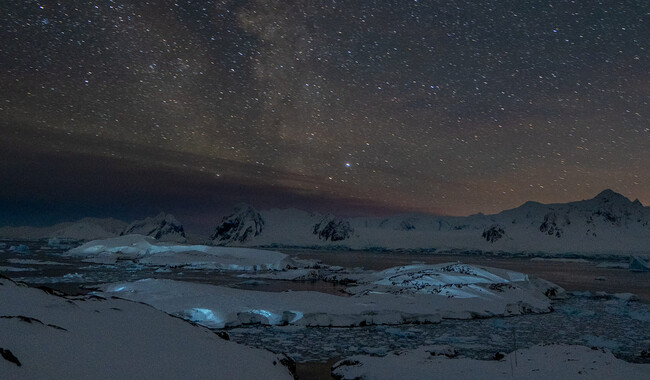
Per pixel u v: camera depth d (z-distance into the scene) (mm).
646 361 10602
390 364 8578
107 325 4680
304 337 12492
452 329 14172
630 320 16578
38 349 3320
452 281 22031
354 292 22703
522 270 55688
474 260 83562
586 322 16031
